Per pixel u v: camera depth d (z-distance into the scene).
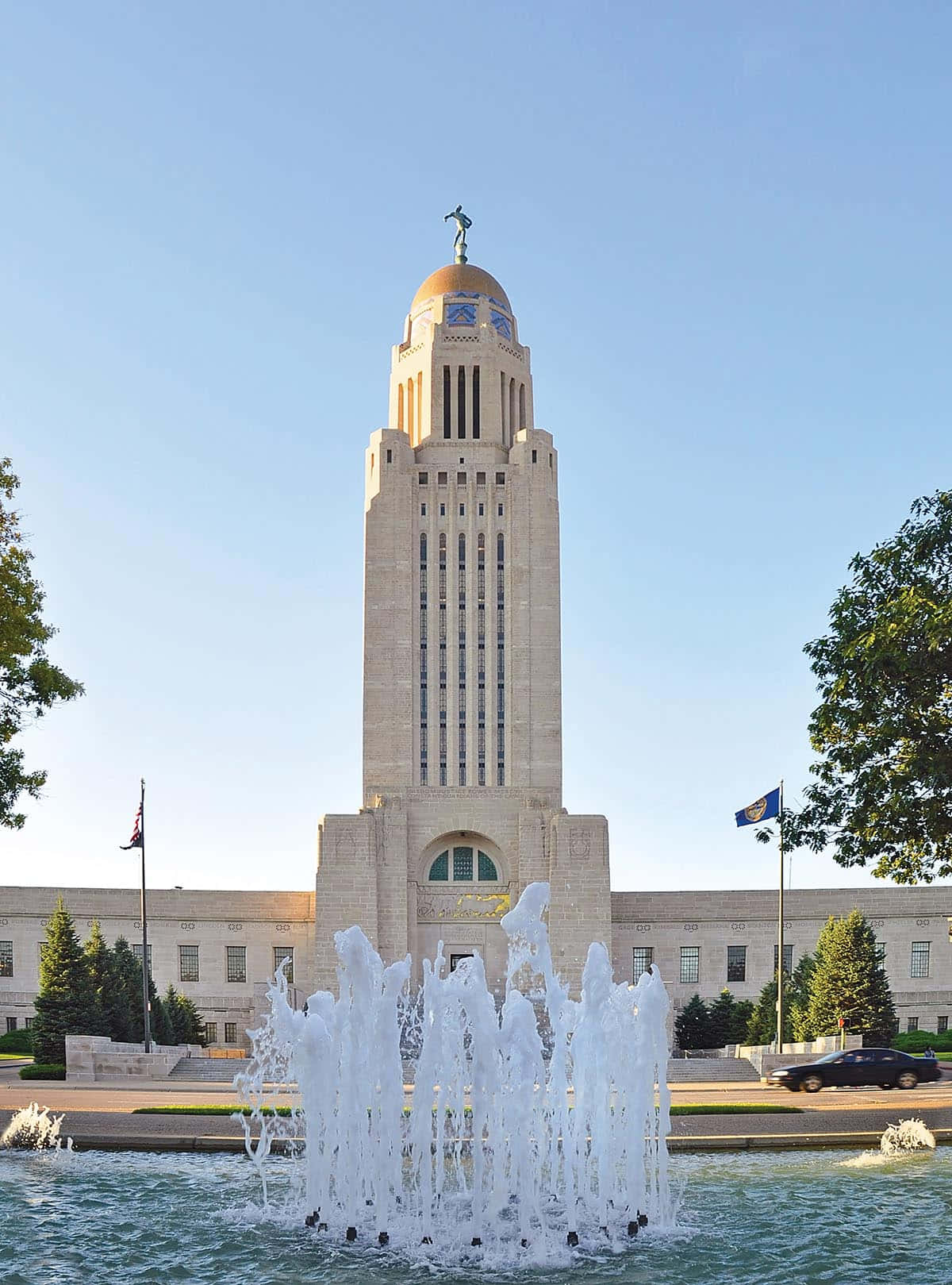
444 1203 35.16
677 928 109.50
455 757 111.00
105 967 85.62
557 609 113.19
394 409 122.69
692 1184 37.62
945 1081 65.38
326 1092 34.28
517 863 106.12
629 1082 34.75
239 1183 38.00
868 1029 85.62
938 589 46.94
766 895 109.69
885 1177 38.38
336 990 101.88
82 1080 69.81
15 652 50.31
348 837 103.81
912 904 108.88
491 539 114.38
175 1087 65.94
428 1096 33.94
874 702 46.72
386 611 112.69
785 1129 45.00
